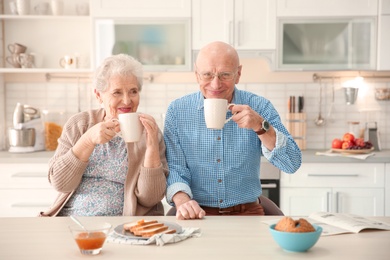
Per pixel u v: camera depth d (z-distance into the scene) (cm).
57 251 133
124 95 193
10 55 386
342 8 346
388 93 379
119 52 353
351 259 125
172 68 353
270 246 137
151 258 126
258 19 349
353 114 387
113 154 202
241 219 169
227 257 127
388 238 144
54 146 372
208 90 202
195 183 215
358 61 350
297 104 378
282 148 188
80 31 386
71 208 199
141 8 350
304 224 131
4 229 156
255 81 388
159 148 208
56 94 390
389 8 344
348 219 161
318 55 350
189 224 162
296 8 347
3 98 386
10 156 339
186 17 349
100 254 130
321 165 335
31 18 363
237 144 212
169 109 218
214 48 198
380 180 334
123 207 197
